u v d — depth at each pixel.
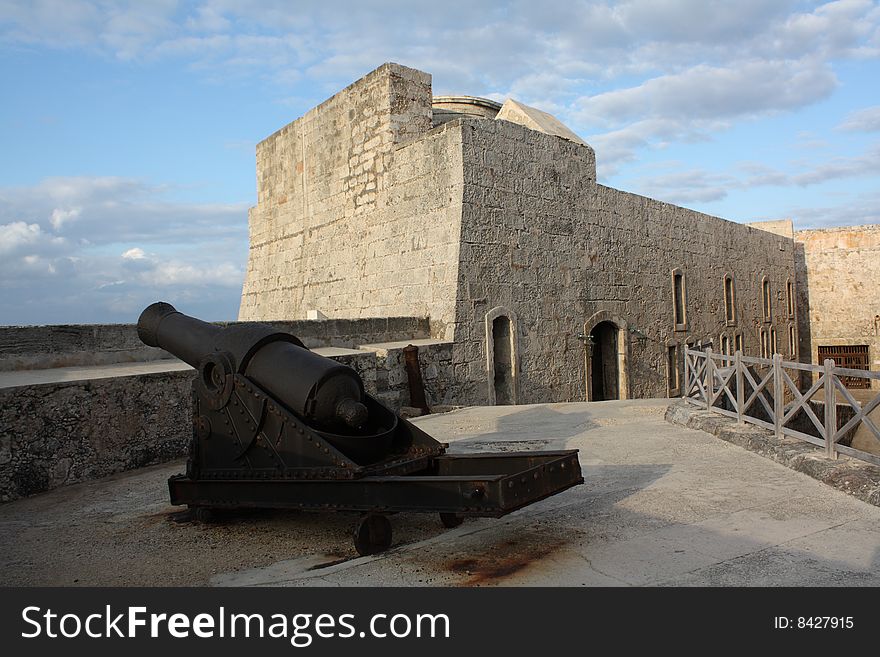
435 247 14.93
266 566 4.95
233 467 5.89
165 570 4.95
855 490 5.77
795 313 32.28
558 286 16.94
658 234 21.33
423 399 12.88
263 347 5.94
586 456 7.94
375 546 4.96
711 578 4.19
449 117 20.80
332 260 18.78
